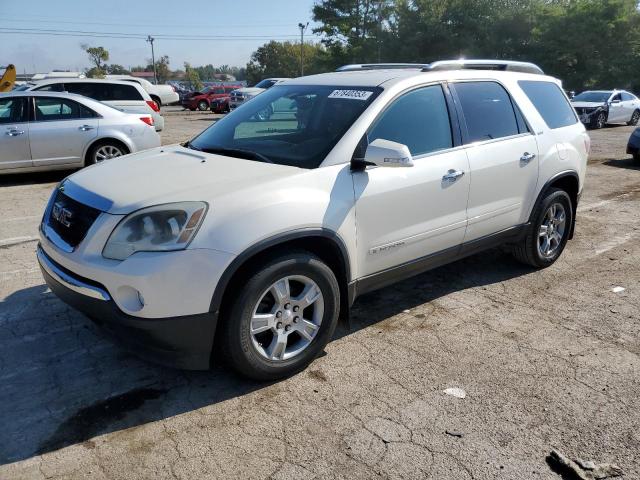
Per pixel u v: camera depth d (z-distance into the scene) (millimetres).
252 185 3080
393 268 3814
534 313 4297
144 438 2785
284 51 91438
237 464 2609
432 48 43469
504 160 4402
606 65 38906
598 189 9086
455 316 4227
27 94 8867
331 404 3082
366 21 51906
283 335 3227
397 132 3732
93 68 79375
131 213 2877
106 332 3070
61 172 10156
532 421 2957
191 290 2814
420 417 2977
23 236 6051
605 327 4070
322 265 3266
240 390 3207
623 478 2557
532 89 4996
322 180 3293
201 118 27484
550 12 40156
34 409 2996
